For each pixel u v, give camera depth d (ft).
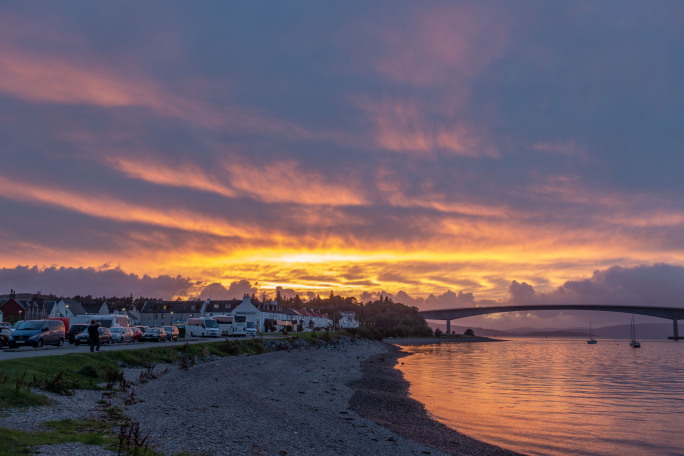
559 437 88.89
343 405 108.99
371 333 508.53
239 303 480.64
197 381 110.83
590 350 524.93
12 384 69.46
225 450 55.01
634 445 84.33
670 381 183.62
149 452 48.11
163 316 481.87
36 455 42.06
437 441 80.74
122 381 91.25
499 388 156.15
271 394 108.37
